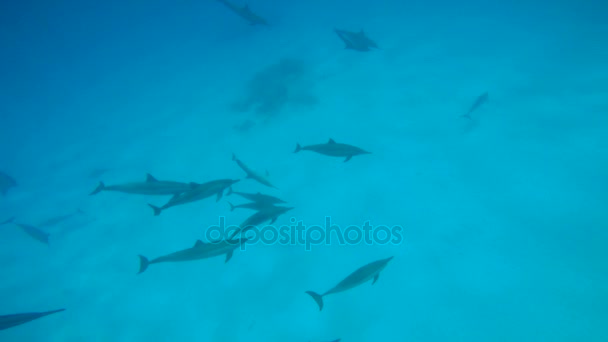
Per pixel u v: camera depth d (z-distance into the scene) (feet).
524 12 51.55
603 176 23.79
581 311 17.49
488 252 21.77
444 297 20.30
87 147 59.52
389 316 20.29
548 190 24.30
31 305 29.12
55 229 38.73
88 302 27.96
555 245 20.81
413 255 23.17
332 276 23.50
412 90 41.78
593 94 30.96
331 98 45.93
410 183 28.84
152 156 48.62
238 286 25.02
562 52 38.91
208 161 42.50
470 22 54.13
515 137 29.86
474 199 25.61
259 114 48.88
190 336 22.97
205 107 59.21
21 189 51.60
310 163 34.99
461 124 33.71
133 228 34.76
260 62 68.90
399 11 68.13
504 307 18.85
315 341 20.26
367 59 53.26
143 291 27.30
